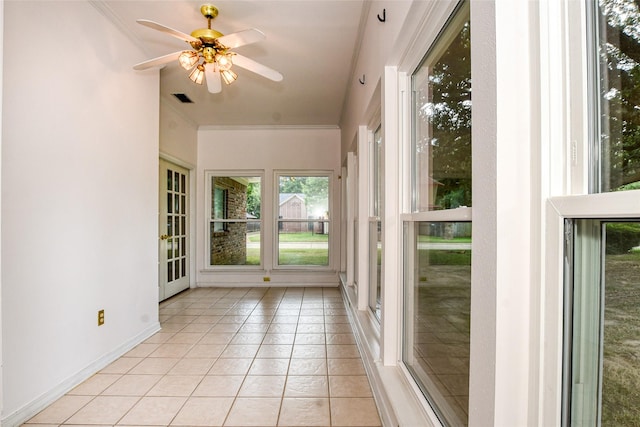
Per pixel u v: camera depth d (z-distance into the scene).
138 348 2.70
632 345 0.55
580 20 0.63
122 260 2.60
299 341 2.85
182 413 1.79
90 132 2.25
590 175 0.62
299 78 3.53
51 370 1.91
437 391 1.29
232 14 2.42
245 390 2.03
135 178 2.79
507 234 0.69
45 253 1.88
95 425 1.69
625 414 0.56
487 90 0.73
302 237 5.32
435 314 1.33
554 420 0.66
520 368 0.70
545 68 0.67
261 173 5.30
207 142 5.27
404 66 1.62
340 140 5.21
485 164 0.74
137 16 2.45
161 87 3.75
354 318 3.04
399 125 1.69
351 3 2.31
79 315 2.13
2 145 1.63
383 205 1.76
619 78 0.57
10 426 1.66
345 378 2.18
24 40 1.74
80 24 2.16
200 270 5.23
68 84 2.05
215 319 3.50
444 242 1.23
